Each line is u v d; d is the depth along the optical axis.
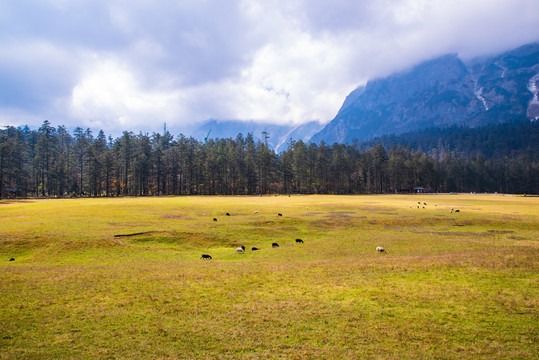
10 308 12.20
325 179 153.75
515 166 179.00
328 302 12.85
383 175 161.75
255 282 15.77
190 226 35.09
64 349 9.30
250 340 9.88
